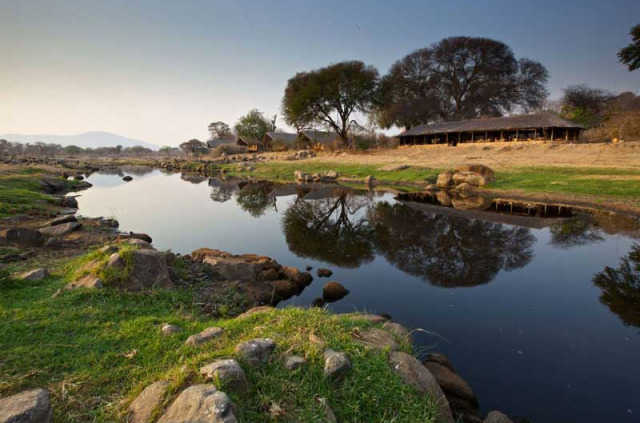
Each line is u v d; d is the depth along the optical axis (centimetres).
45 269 643
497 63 5231
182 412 233
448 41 5306
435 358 477
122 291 562
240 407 247
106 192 2617
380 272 911
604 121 4119
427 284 820
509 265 945
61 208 1706
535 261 970
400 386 295
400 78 5691
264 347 315
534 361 503
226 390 257
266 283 776
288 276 826
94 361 350
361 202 2089
